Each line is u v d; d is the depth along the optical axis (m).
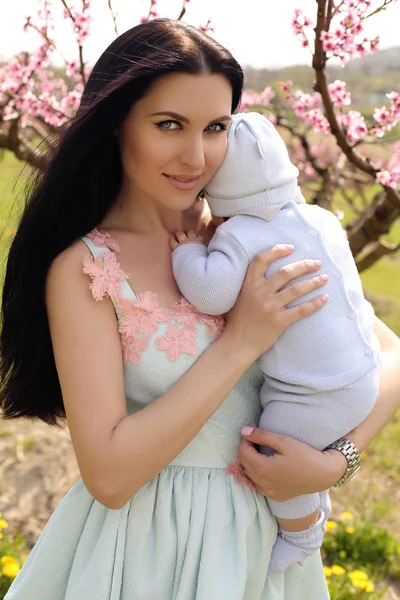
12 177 2.29
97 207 1.68
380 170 2.81
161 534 1.63
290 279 1.59
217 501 1.66
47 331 1.73
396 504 3.99
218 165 1.67
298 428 1.64
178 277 1.66
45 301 1.66
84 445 1.50
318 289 1.63
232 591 1.59
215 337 1.65
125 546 1.64
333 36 2.48
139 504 1.64
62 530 1.71
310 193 3.54
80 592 1.61
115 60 1.61
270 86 3.54
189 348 1.61
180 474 1.66
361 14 2.46
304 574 1.86
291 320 1.58
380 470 4.36
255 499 1.71
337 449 1.66
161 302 1.65
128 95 1.56
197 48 1.54
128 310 1.59
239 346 1.57
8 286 1.76
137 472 1.48
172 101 1.53
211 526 1.63
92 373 1.53
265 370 1.68
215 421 1.68
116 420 1.51
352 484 4.18
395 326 7.05
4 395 1.87
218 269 1.60
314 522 1.74
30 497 3.70
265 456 1.63
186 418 1.50
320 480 1.61
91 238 1.64
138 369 1.61
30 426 4.39
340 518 3.79
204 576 1.59
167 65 1.51
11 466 3.93
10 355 1.80
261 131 1.68
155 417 1.49
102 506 1.68
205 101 1.54
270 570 1.75
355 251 3.19
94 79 1.65
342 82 2.83
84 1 2.87
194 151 1.57
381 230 3.12
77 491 1.74
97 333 1.56
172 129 1.57
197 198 1.93
